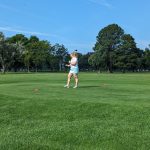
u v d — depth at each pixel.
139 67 170.25
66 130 12.51
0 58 128.12
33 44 166.88
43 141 11.48
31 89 24.03
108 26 152.38
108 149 10.91
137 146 11.02
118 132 12.20
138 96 20.41
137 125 13.02
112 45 150.88
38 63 165.12
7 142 11.25
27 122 14.02
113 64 152.00
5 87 25.78
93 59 151.75
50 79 46.31
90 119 14.17
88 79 48.25
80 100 17.47
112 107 15.49
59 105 16.11
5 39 128.38
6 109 15.77
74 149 10.85
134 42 152.62
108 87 27.59
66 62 198.12
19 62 150.50
